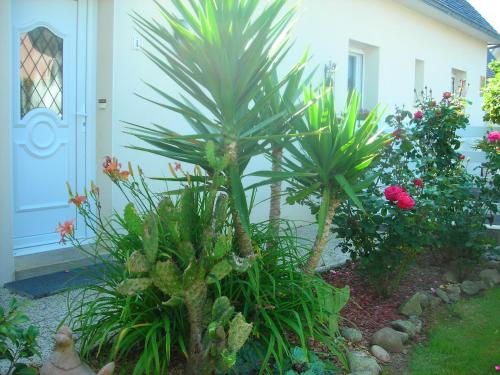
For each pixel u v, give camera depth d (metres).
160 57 5.88
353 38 9.04
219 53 2.84
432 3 10.38
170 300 2.81
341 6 8.64
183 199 3.00
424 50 11.46
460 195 5.52
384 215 4.60
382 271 4.73
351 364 3.53
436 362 3.78
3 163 4.54
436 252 5.93
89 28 5.54
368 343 3.95
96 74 5.61
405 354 3.91
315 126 3.60
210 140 3.07
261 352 3.35
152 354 2.97
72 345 2.82
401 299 4.88
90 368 3.05
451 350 3.97
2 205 4.54
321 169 3.63
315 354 3.56
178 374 3.20
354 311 4.51
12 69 4.98
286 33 3.17
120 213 5.62
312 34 8.02
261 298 3.46
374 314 4.50
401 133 5.58
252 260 2.91
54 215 5.41
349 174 3.67
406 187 5.09
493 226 7.26
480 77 14.79
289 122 3.48
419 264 6.00
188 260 2.85
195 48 2.90
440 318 4.61
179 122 6.11
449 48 12.69
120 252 3.55
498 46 15.36
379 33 9.74
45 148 5.29
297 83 3.85
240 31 2.96
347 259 5.23
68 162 5.49
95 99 5.63
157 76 5.87
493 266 6.06
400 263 4.93
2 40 4.50
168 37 3.03
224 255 2.88
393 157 5.45
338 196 3.82
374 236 4.68
